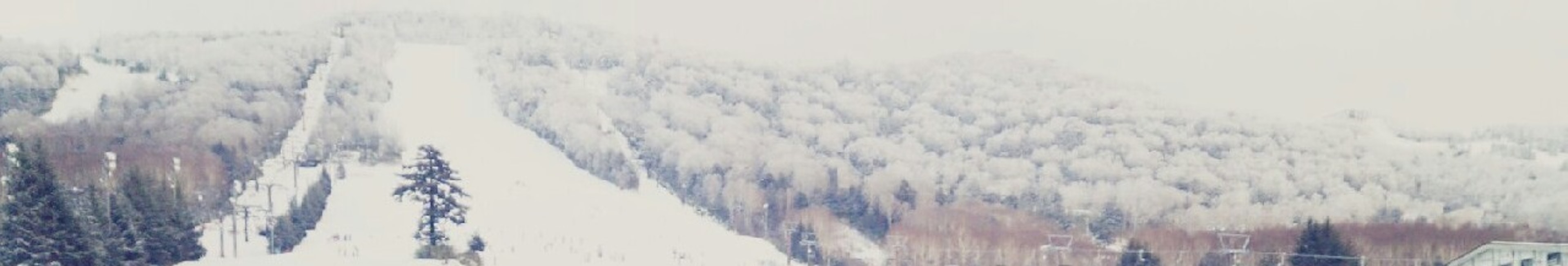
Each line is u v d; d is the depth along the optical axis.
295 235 95.38
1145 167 177.00
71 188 69.00
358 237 98.62
